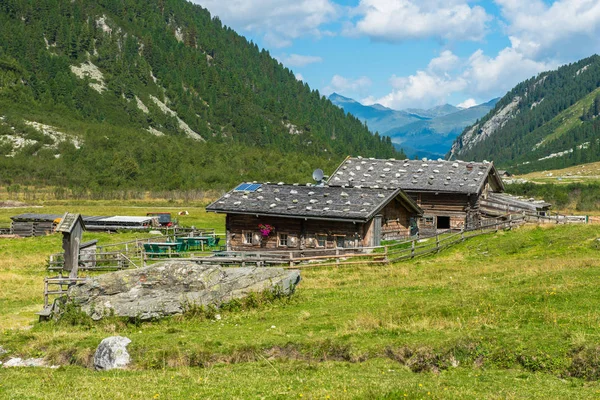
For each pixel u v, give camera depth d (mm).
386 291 29359
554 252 38219
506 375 17656
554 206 108625
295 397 15414
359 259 41406
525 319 21359
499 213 58406
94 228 71312
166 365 20047
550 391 15891
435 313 23250
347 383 16656
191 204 120250
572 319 20781
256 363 19672
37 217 69562
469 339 19531
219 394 15867
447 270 34812
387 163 62375
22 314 29203
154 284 26875
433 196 57625
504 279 29188
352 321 22922
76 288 26703
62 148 196875
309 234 46031
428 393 15453
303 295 29891
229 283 27859
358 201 45938
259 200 48469
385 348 19781
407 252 42781
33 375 19281
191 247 56156
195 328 24203
